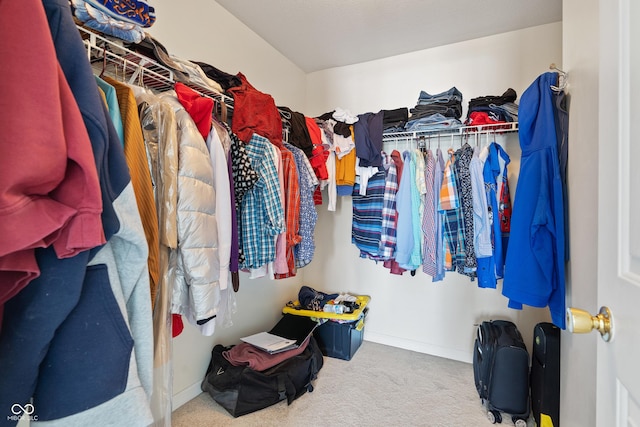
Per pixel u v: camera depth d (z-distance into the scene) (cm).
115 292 56
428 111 205
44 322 47
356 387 183
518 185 127
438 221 193
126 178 59
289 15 193
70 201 46
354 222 231
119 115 70
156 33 146
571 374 106
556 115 120
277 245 148
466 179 182
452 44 225
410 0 178
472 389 183
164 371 84
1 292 44
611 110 53
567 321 55
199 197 90
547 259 111
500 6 181
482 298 216
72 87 51
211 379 165
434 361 218
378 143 208
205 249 91
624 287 47
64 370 49
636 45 46
